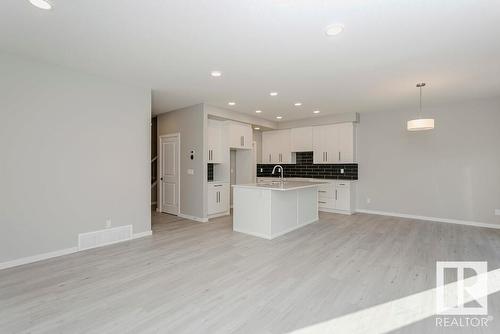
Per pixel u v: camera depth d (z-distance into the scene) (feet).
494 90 13.98
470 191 16.35
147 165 14.01
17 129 9.78
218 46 8.92
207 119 17.49
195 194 17.79
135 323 6.27
